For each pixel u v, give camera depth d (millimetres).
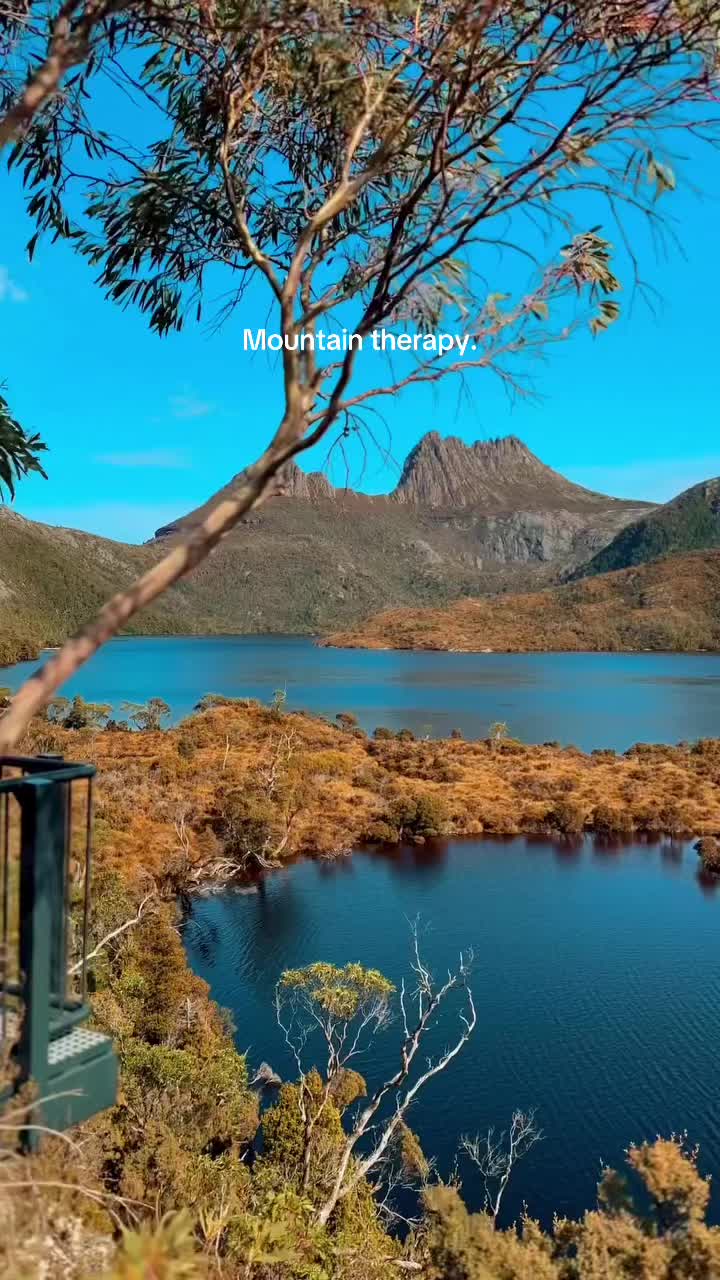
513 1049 23734
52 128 3838
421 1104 20922
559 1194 17750
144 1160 7586
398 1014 25703
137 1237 2234
